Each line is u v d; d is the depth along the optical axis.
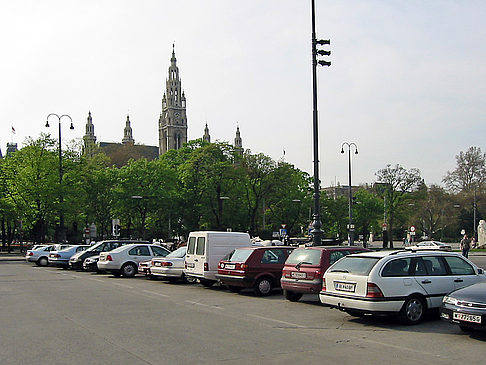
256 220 66.12
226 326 11.41
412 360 8.34
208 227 62.50
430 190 73.75
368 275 11.70
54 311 13.50
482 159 78.50
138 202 59.25
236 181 60.69
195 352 8.70
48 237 68.50
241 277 17.83
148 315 12.95
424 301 12.13
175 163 71.00
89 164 63.78
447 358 8.52
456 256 13.16
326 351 8.95
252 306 15.16
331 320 12.54
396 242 95.69
